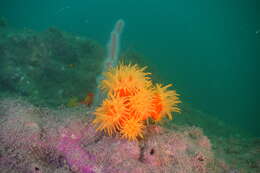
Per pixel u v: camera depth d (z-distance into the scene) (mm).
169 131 3160
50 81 10625
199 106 20281
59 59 11695
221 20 85938
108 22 54312
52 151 2566
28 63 10539
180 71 29359
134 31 57250
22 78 9781
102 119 2609
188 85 23172
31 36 11211
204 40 67125
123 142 2613
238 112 24844
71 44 12188
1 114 2820
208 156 2994
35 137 2551
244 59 58219
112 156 2432
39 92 9758
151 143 2730
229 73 42906
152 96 2832
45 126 2789
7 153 2301
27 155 2377
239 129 11500
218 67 43844
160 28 69000
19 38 10914
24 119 2760
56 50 11688
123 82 2709
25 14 47438
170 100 3004
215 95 27469
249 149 4184
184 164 2637
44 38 11664
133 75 2801
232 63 52031
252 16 63875
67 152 2516
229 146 4348
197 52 51844
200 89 26422
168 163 2590
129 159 2484
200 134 3521
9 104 3123
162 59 32594
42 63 10828
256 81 41688
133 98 2582
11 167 2188
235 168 3104
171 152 2699
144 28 64250
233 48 63031
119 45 5910
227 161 3430
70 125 2820
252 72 48062
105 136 2773
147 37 52219
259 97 31828
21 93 9398
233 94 30922
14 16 44156
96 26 47969
